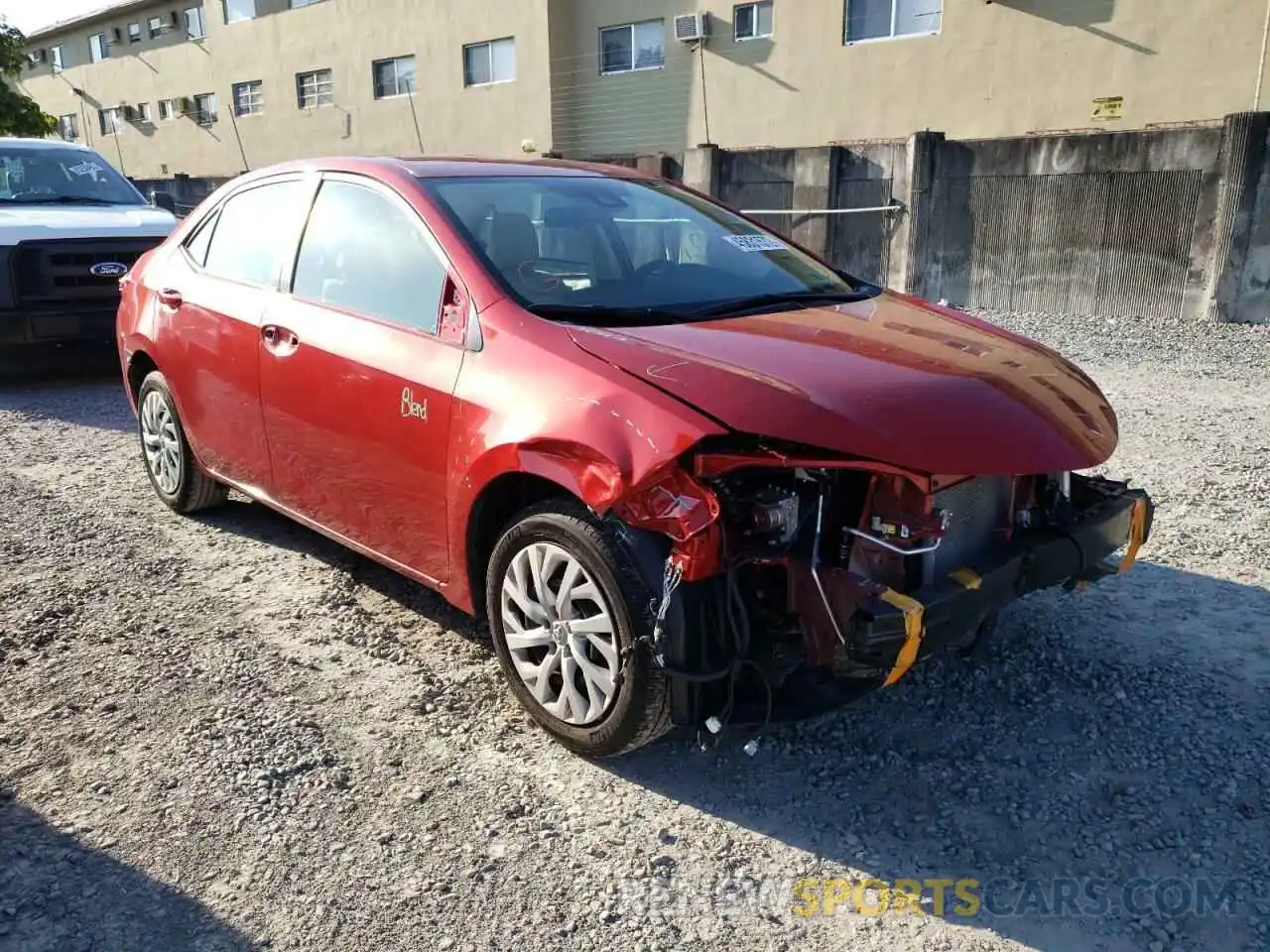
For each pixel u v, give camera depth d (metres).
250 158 30.98
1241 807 2.92
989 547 3.14
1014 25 16.86
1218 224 11.46
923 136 13.12
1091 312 12.65
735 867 2.72
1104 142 12.12
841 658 2.77
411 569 3.73
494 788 3.04
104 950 2.41
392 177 3.93
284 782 3.05
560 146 23.41
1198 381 8.60
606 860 2.74
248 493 4.64
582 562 2.97
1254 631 3.96
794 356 3.04
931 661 3.73
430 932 2.48
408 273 3.72
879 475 2.85
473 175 4.03
